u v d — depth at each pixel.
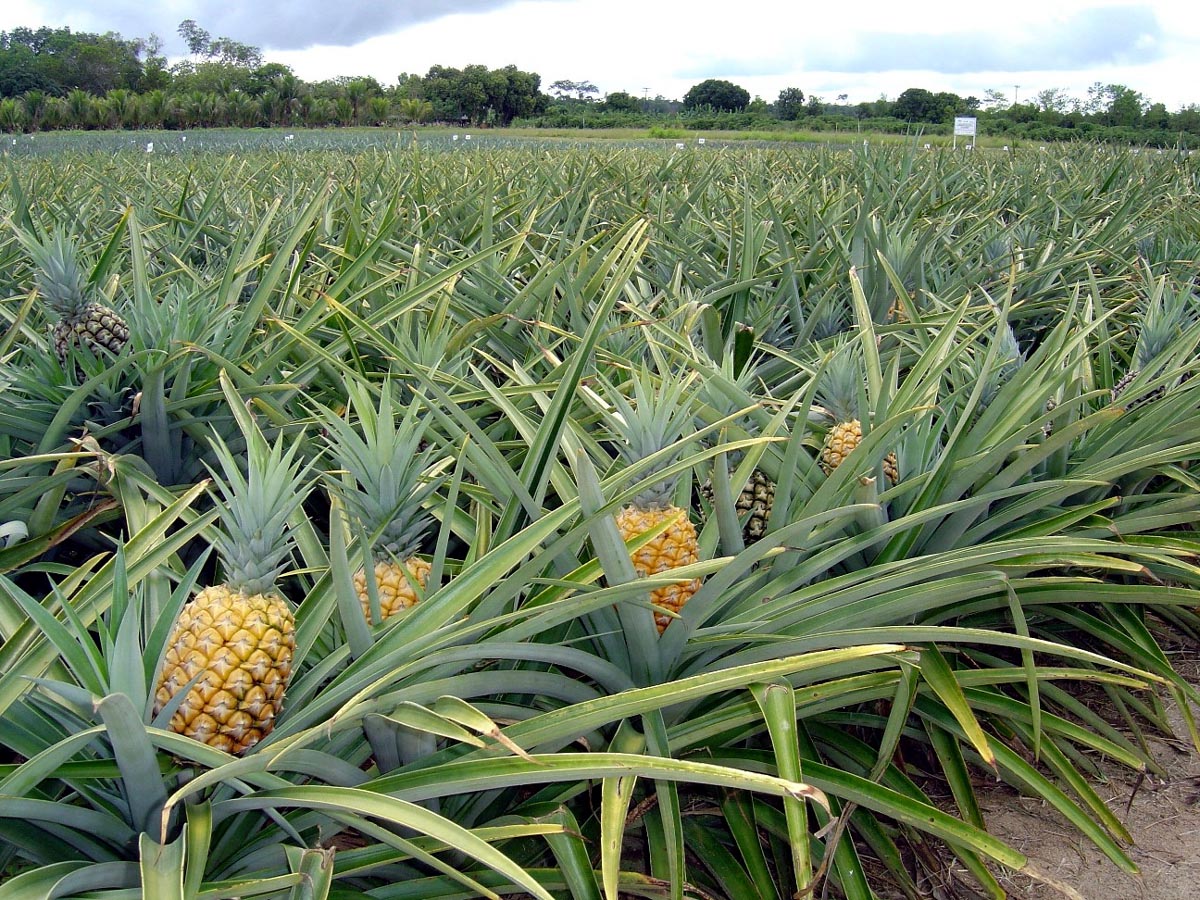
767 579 2.60
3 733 1.82
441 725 1.67
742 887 2.33
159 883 1.48
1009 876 2.81
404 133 39.22
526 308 4.34
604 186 8.63
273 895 1.88
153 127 52.00
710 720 2.32
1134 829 3.03
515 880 1.52
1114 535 3.13
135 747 1.57
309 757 1.76
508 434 3.63
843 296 5.34
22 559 2.74
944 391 3.90
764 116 48.62
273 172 9.39
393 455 2.15
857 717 2.87
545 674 2.10
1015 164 12.45
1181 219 7.68
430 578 2.09
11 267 5.43
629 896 2.59
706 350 4.17
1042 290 5.54
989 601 3.01
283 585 3.17
